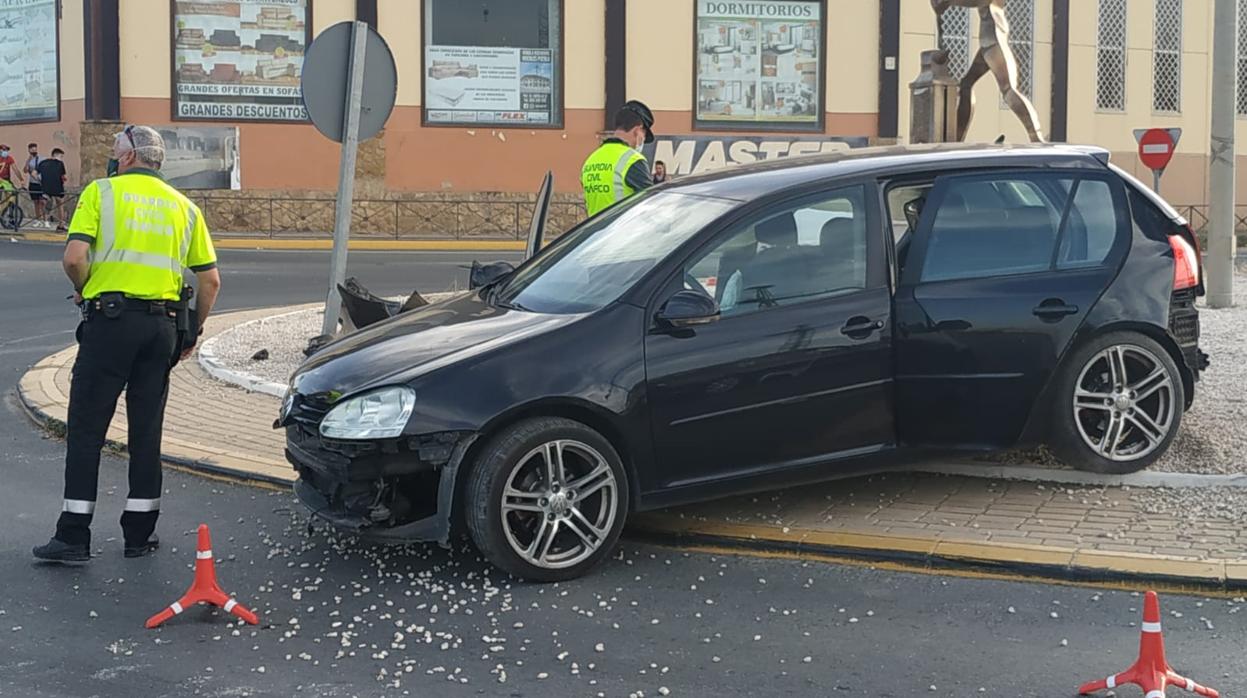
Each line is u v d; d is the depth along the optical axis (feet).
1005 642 16.30
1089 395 21.43
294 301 53.06
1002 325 20.80
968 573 18.80
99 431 19.79
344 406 18.54
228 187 88.07
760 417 19.69
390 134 89.86
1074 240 21.57
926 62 43.42
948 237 21.03
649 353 19.07
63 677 15.37
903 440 20.67
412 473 18.65
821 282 20.24
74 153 88.79
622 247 20.92
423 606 17.80
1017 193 21.56
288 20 87.86
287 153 88.74
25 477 25.05
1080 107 102.22
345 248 30.63
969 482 22.71
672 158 93.09
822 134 95.40
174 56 86.48
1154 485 21.97
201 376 34.27
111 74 85.30
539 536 18.45
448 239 87.81
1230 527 19.83
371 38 29.99
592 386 18.66
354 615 17.52
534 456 18.43
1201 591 17.76
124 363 19.76
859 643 16.33
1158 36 105.09
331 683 15.21
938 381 20.62
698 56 93.30
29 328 43.96
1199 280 22.49
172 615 17.24
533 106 91.76
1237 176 109.81
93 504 19.72
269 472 24.52
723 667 15.60
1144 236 21.94
